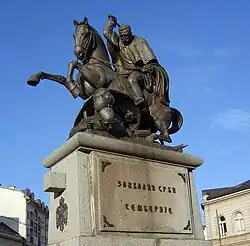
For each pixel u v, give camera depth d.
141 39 5.73
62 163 4.60
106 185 4.32
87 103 4.86
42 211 39.09
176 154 4.99
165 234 4.55
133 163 4.62
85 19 5.25
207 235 35.56
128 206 4.39
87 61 5.23
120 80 5.23
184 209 4.82
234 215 33.75
